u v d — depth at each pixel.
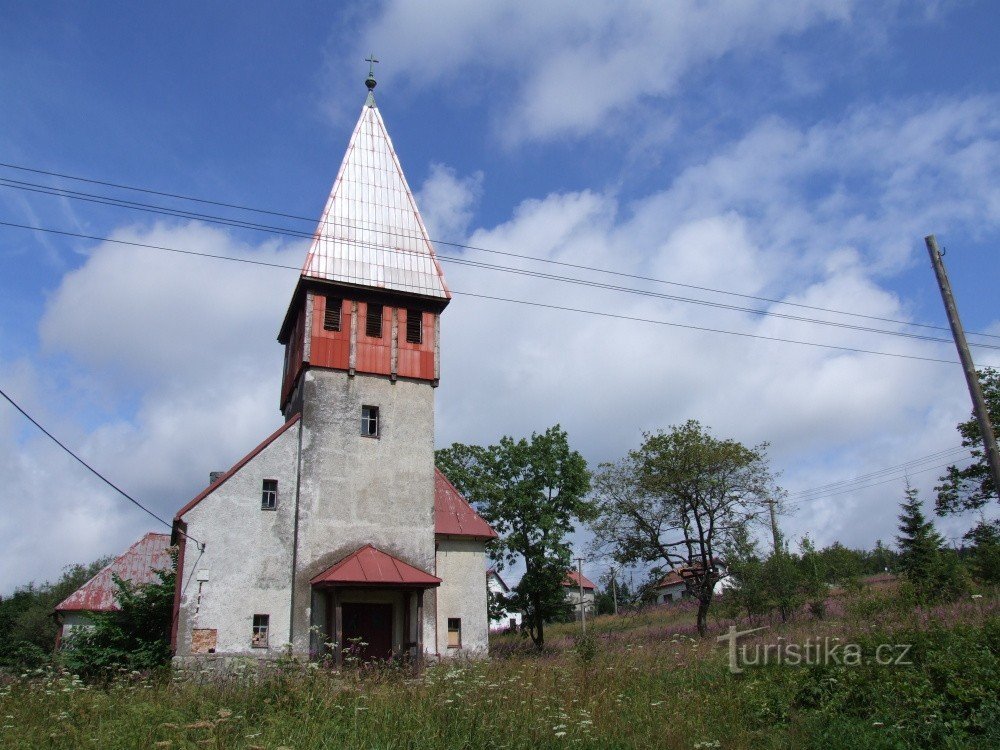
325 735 11.82
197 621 22.73
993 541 36.81
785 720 13.84
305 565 24.31
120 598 24.86
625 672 17.84
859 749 11.89
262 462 25.02
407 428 27.19
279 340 31.44
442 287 28.98
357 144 30.80
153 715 12.91
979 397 17.30
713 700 15.27
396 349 27.83
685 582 33.62
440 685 14.61
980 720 11.98
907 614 19.06
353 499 25.64
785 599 31.42
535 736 12.16
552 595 40.62
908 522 40.53
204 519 23.77
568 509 41.97
